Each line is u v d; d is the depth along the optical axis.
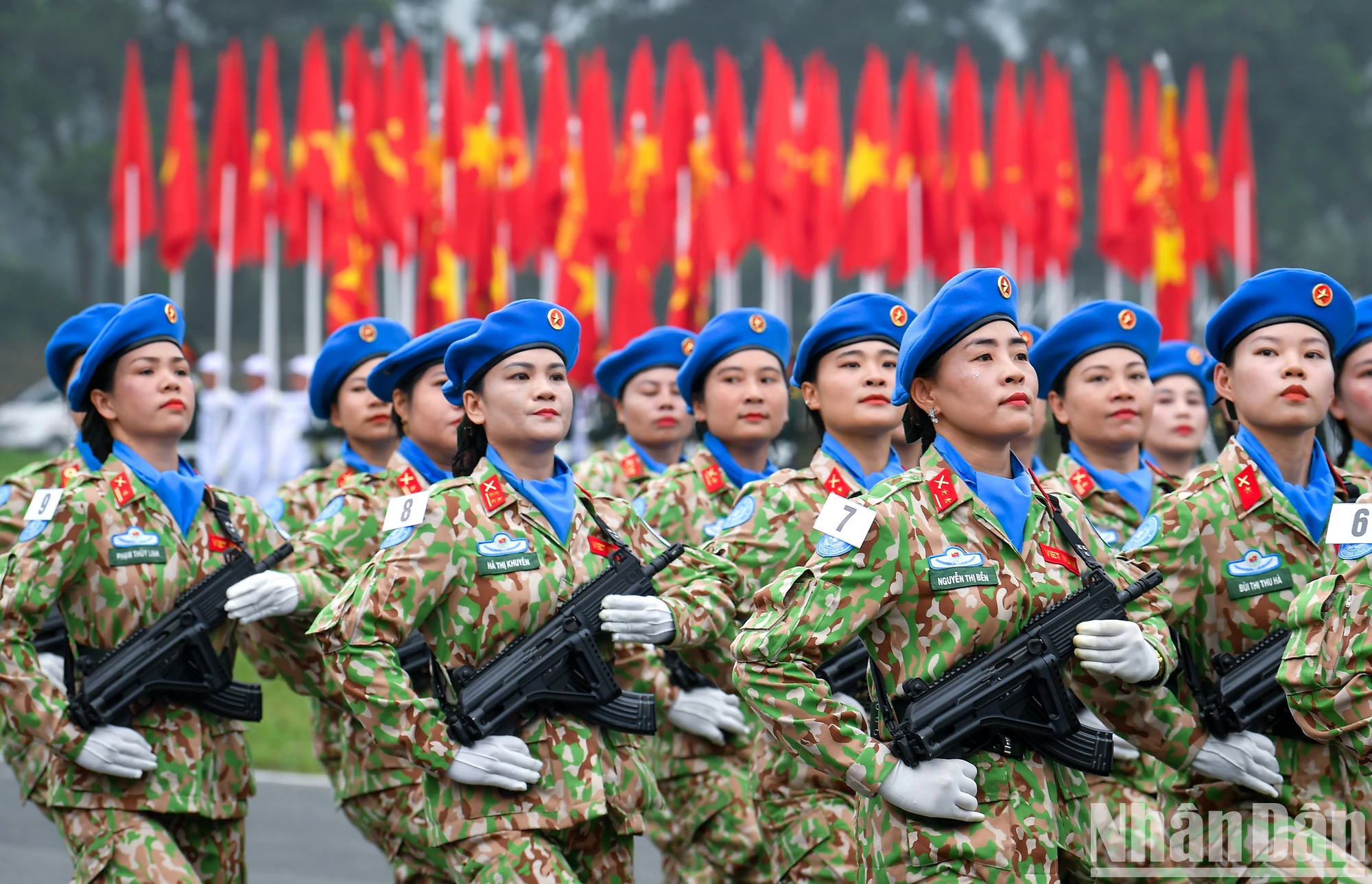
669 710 18.17
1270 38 132.12
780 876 17.19
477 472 14.62
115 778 15.65
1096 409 19.55
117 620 15.95
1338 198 137.00
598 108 53.75
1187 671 14.41
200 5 131.25
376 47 137.50
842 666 16.53
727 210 53.62
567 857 14.62
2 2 132.38
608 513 15.57
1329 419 18.19
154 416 16.47
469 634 14.15
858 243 56.09
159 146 127.44
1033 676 12.30
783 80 53.72
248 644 19.80
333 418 22.48
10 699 15.45
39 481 19.36
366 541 19.02
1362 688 12.81
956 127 58.69
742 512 17.66
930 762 12.15
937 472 12.70
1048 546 12.81
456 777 13.79
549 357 14.76
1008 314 12.79
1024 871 12.23
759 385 20.62
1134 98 134.25
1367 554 12.81
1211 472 14.73
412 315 61.56
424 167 53.88
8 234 167.00
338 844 25.31
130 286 56.47
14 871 23.34
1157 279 58.69
